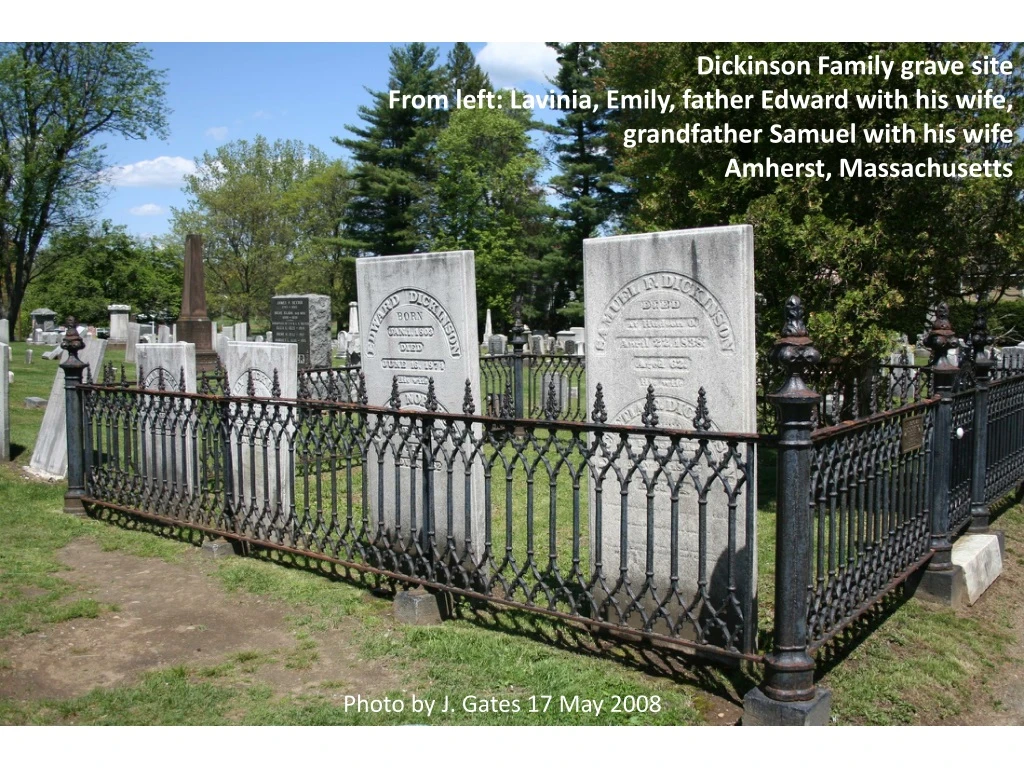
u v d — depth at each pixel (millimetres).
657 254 5098
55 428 9375
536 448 4828
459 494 6043
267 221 48656
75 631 5219
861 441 4562
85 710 4180
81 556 6773
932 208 8031
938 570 5727
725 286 4820
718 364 4867
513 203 42750
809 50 7965
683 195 9406
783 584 3836
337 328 49125
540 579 4848
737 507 4750
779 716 3809
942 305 5840
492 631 5168
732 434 4051
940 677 4590
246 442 8133
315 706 4223
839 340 7895
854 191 8242
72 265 41781
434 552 5387
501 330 44469
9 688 4430
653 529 4641
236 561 6586
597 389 4609
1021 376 7547
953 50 7707
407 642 5004
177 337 21250
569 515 7820
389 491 6676
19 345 27078
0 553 6703
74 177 34906
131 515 7824
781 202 8133
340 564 5953
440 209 42625
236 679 4574
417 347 6477
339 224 47781
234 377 8523
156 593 5914
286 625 5324
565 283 44406
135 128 35031
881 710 4203
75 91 33844
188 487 7777
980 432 6625
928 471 5699
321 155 55438
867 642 5000
